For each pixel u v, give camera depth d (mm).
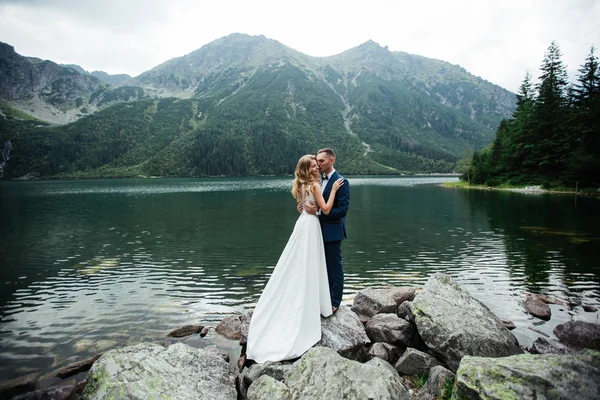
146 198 55688
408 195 59000
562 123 65125
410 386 5062
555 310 9141
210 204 44906
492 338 5488
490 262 14953
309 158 5660
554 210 34438
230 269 14125
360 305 7688
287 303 5672
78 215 33781
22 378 5965
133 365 4477
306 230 5672
